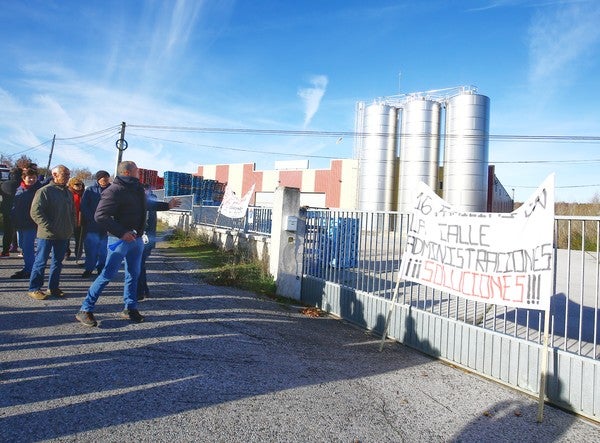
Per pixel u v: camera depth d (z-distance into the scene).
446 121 31.80
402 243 6.10
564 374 3.94
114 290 6.52
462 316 5.38
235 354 4.54
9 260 8.37
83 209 7.12
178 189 26.69
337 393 3.84
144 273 6.24
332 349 5.21
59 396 3.22
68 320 4.95
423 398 3.94
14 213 6.89
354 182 37.16
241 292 7.67
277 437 2.97
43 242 5.64
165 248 13.02
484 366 4.64
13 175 8.61
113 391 3.39
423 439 3.16
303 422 3.22
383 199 33.75
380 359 5.01
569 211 25.69
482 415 3.67
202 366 4.09
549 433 3.42
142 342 4.52
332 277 7.30
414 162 32.12
